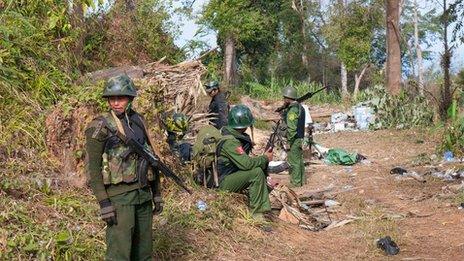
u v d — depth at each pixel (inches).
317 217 307.1
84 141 250.5
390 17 978.7
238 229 253.1
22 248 191.6
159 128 269.3
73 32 352.5
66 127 257.3
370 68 1884.8
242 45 1550.2
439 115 743.1
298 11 1865.2
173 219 239.1
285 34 1889.8
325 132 769.6
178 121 299.0
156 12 458.6
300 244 255.6
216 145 275.1
